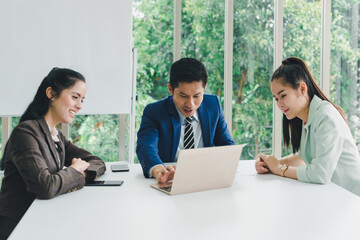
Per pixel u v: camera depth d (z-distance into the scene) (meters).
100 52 2.70
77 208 1.04
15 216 1.26
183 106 1.56
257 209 1.03
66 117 1.41
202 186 1.23
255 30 3.20
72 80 1.39
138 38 3.00
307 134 1.58
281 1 3.17
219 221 0.93
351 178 1.51
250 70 3.20
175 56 3.01
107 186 1.31
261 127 3.26
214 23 3.12
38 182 1.13
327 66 3.26
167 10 3.04
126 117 2.93
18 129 1.27
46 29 2.57
